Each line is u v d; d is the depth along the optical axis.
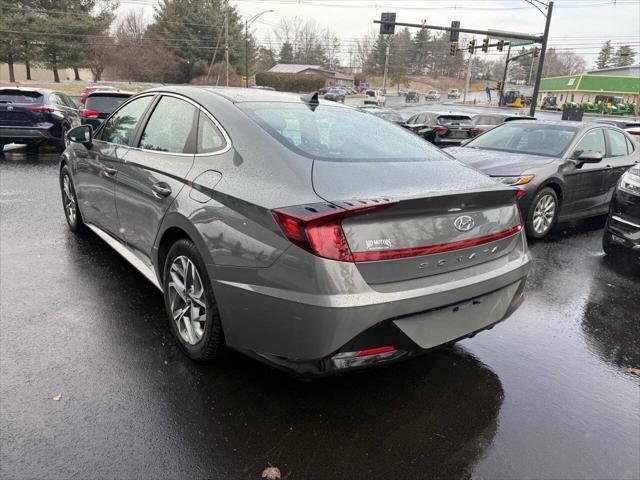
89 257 4.72
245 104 3.12
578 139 6.74
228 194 2.57
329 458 2.30
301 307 2.22
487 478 2.23
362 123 3.43
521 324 3.88
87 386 2.73
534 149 6.86
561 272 5.17
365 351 2.30
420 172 2.79
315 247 2.18
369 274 2.26
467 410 2.71
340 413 2.62
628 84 65.94
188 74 67.19
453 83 126.62
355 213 2.20
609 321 4.00
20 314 3.52
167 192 3.03
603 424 2.66
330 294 2.18
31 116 11.21
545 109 63.25
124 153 3.74
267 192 2.44
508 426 2.60
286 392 2.77
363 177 2.56
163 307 3.74
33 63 53.47
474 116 19.69
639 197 5.07
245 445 2.35
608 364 3.31
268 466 2.23
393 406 2.71
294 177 2.46
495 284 2.71
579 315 4.09
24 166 10.17
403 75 116.44
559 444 2.48
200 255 2.72
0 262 4.51
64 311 3.59
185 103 3.35
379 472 2.23
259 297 2.37
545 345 3.54
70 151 5.09
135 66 58.00
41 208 6.60
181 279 3.03
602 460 2.38
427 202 2.37
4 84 46.53
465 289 2.54
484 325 2.75
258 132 2.79
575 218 6.77
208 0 68.06
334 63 116.12
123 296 3.89
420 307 2.37
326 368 2.28
